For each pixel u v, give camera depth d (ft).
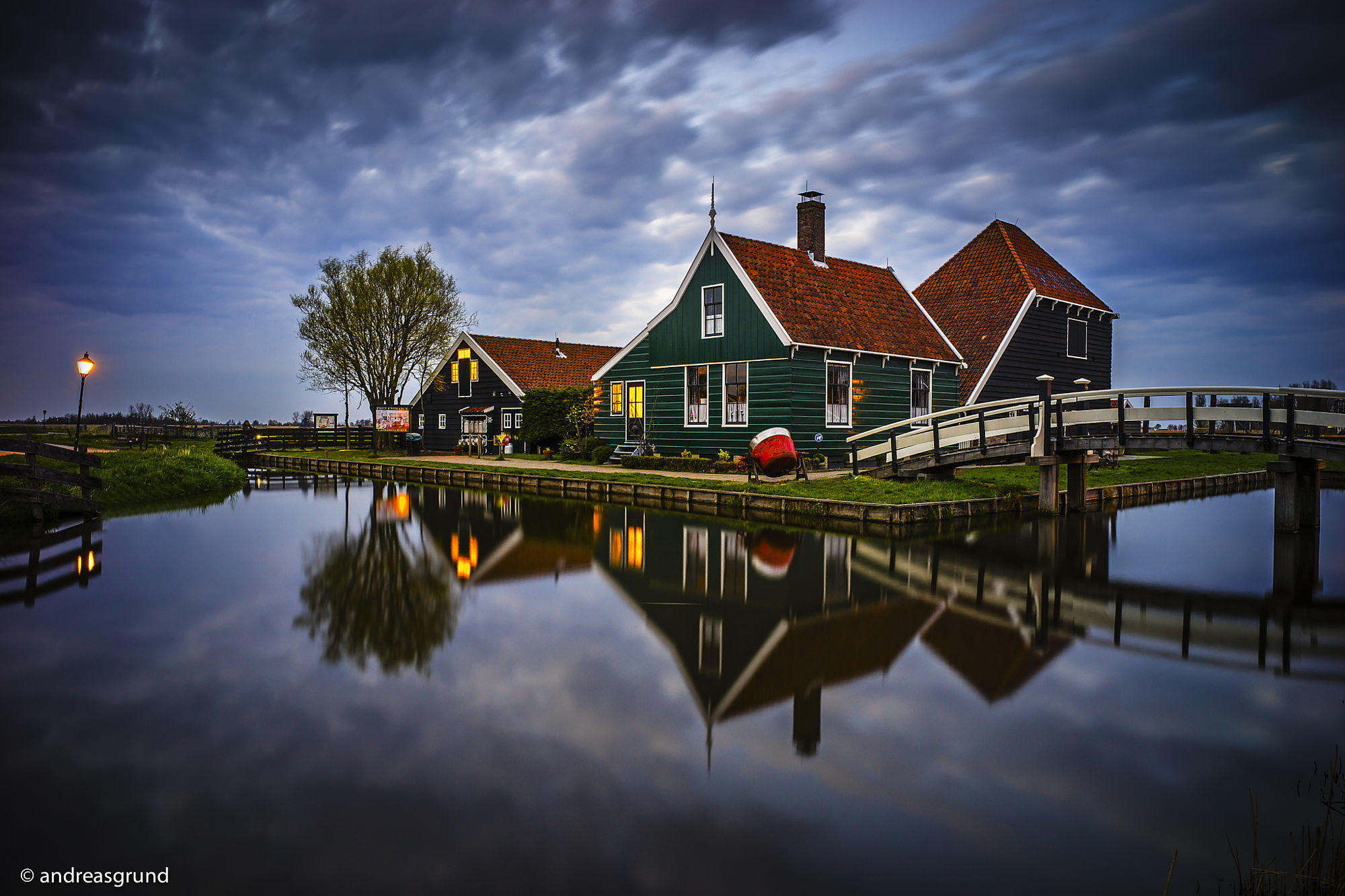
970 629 26.86
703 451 82.17
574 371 127.54
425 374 134.21
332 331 130.00
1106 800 14.96
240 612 27.96
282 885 11.93
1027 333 94.27
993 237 103.24
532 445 112.98
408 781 15.12
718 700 19.62
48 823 13.51
